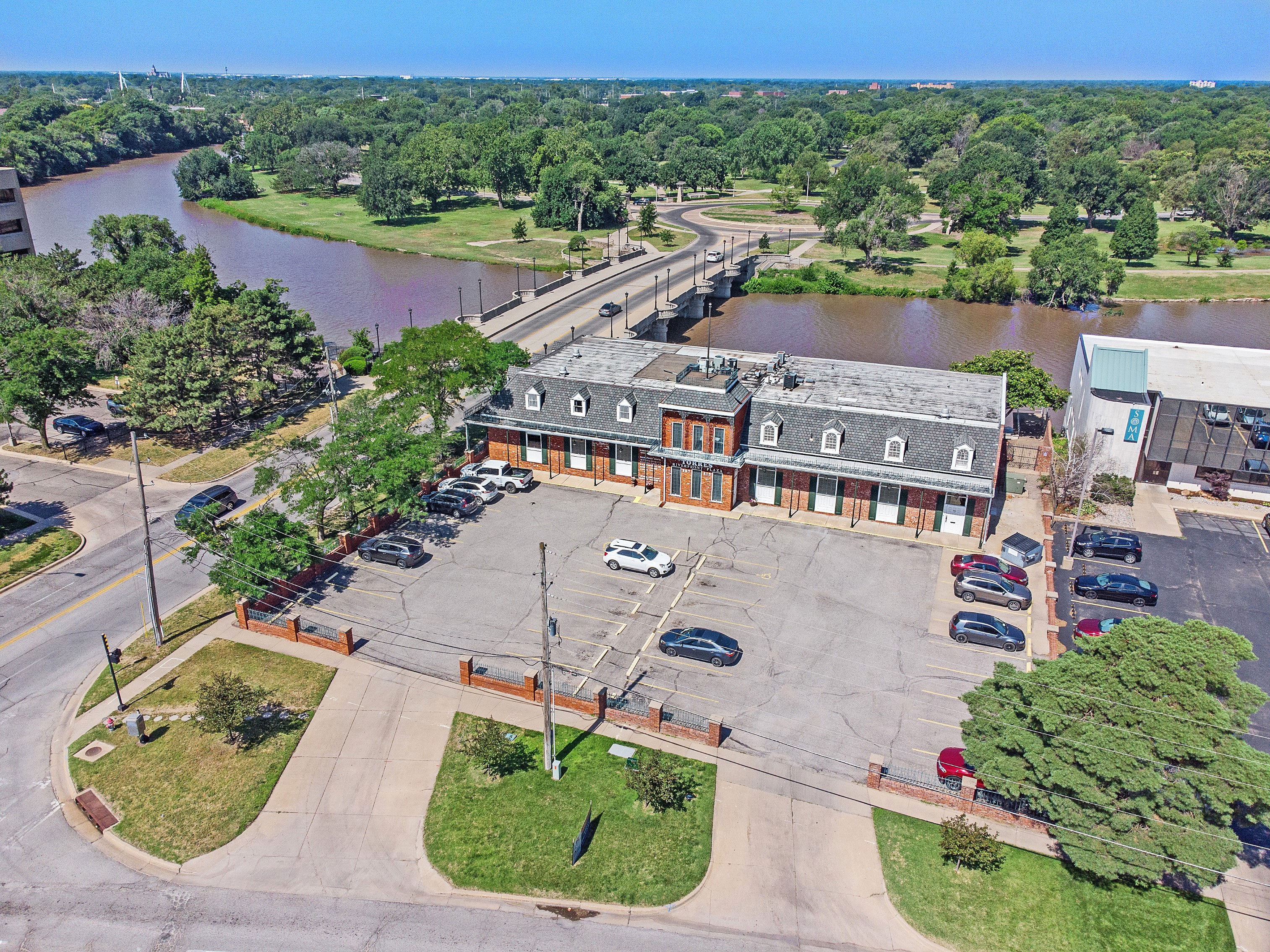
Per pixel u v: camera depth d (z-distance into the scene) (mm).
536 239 168625
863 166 175125
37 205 196250
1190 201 164625
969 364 75688
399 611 47625
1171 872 29703
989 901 30594
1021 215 188875
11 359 67188
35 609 48812
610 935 29812
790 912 30453
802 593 48625
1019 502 59562
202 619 48031
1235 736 30266
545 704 34906
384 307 120000
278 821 34719
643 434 59906
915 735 38031
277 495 62000
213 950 29484
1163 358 66750
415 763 37281
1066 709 30969
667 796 33938
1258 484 61062
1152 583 50969
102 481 64625
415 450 55031
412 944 29594
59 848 33750
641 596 48625
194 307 83562
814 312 127125
